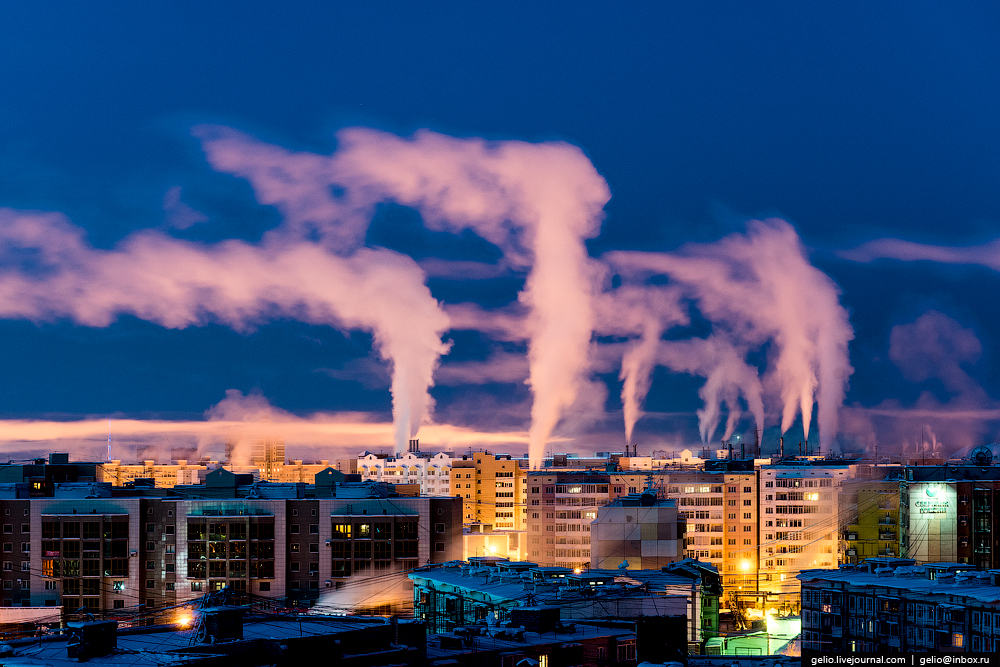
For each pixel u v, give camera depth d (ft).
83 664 264.31
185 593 636.07
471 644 312.29
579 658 318.04
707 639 519.60
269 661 267.80
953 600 377.50
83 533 640.17
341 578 629.92
